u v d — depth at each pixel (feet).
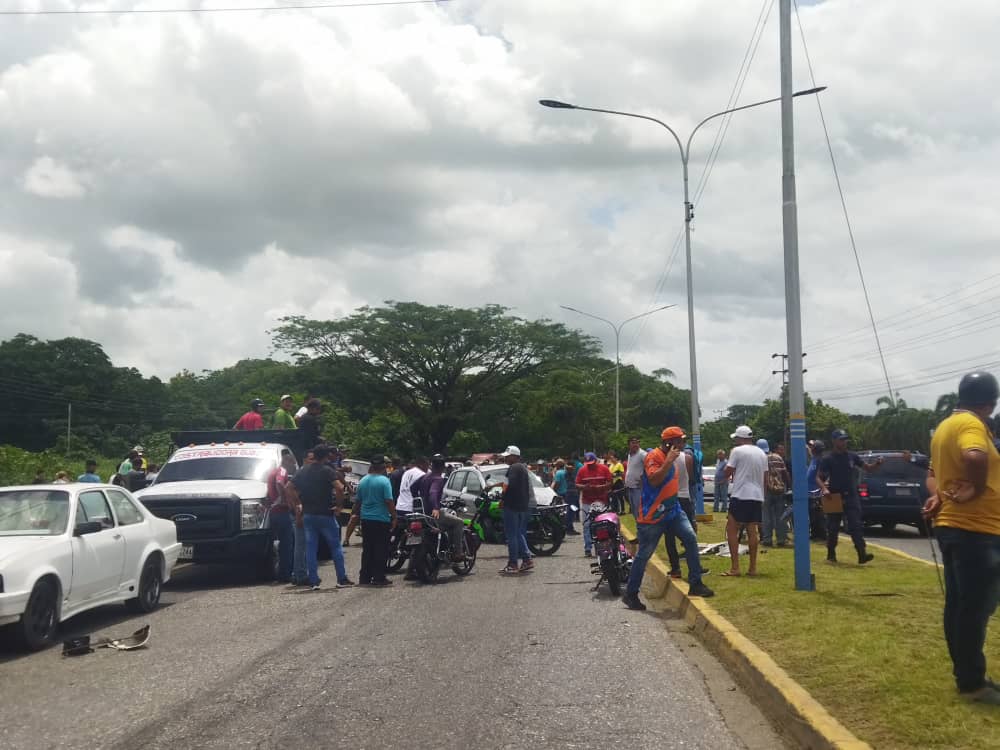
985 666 19.97
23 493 35.70
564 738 19.97
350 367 220.64
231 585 48.85
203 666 27.73
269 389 246.88
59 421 247.29
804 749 18.94
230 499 48.47
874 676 21.67
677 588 38.65
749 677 23.95
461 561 48.49
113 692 24.86
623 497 94.68
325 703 22.95
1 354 255.29
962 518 19.31
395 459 63.82
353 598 41.88
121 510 39.06
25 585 30.68
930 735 17.42
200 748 19.60
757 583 38.83
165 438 161.58
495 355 228.02
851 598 33.65
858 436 230.68
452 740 19.85
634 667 26.68
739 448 42.32
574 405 235.61
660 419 328.49
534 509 60.34
